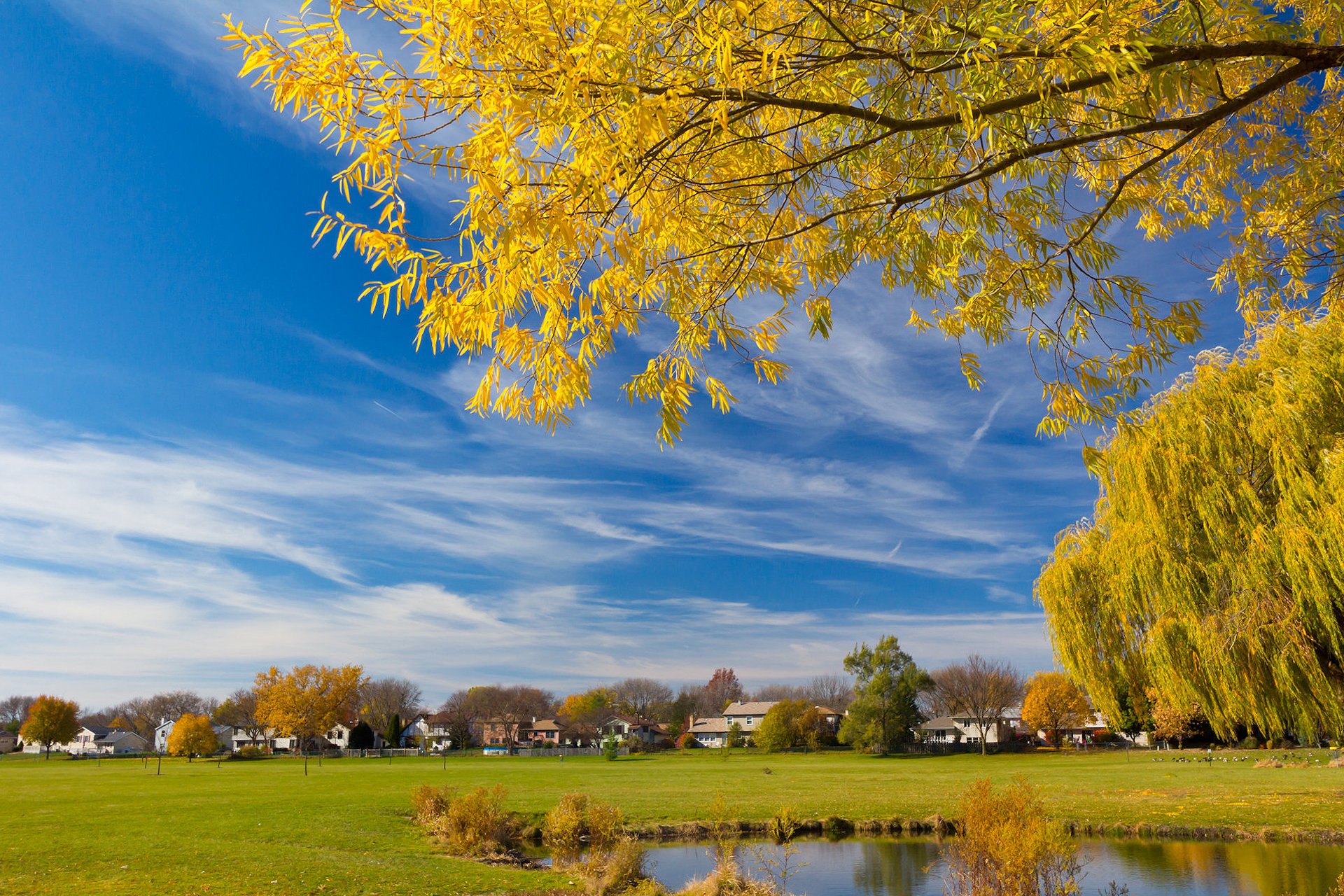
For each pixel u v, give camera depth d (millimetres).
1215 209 6227
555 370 3543
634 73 2848
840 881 16625
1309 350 7754
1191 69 3514
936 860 18844
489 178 2816
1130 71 3354
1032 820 9375
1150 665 8312
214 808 27203
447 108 2916
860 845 21484
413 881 15016
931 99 3734
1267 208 5961
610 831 17828
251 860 16891
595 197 3004
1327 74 5398
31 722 83062
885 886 16109
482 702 126812
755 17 3268
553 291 3303
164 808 27188
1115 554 8578
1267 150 5906
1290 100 5613
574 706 133625
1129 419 5383
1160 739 70250
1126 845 20250
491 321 3160
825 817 25438
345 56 2811
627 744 98562
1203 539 7973
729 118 3316
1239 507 7672
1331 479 6992
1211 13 3787
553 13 2754
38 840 19703
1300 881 15438
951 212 4969
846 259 4641
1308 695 7070
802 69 3391
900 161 4559
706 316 4223
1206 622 7715
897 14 3391
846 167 4465
